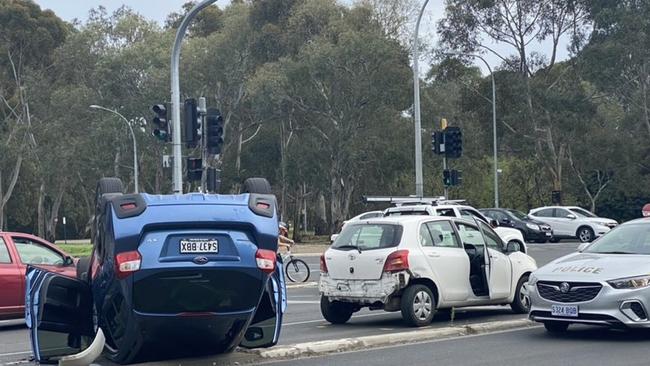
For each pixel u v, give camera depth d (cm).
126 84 5819
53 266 1562
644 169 5700
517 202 7212
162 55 5775
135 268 879
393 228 1421
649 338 1230
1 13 6309
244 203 930
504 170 7062
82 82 6341
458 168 6241
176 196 927
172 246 892
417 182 3002
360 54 5256
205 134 2389
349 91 5350
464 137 6091
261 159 6531
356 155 5366
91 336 1039
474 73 5909
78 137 6091
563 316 1198
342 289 1445
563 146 5847
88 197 6838
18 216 7256
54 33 6531
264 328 1052
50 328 1010
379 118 5447
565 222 4553
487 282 1477
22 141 6228
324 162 5719
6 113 6481
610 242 1323
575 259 1264
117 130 5728
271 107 5553
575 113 5553
